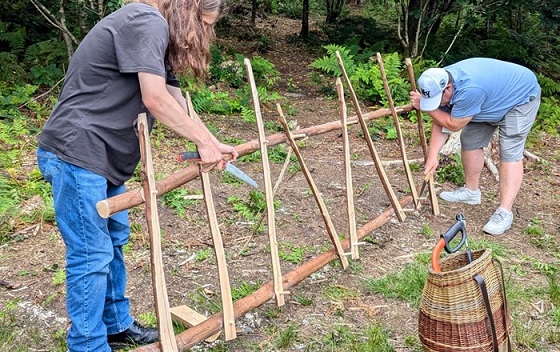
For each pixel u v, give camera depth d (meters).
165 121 2.48
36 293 3.66
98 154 2.51
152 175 2.59
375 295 3.75
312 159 6.37
